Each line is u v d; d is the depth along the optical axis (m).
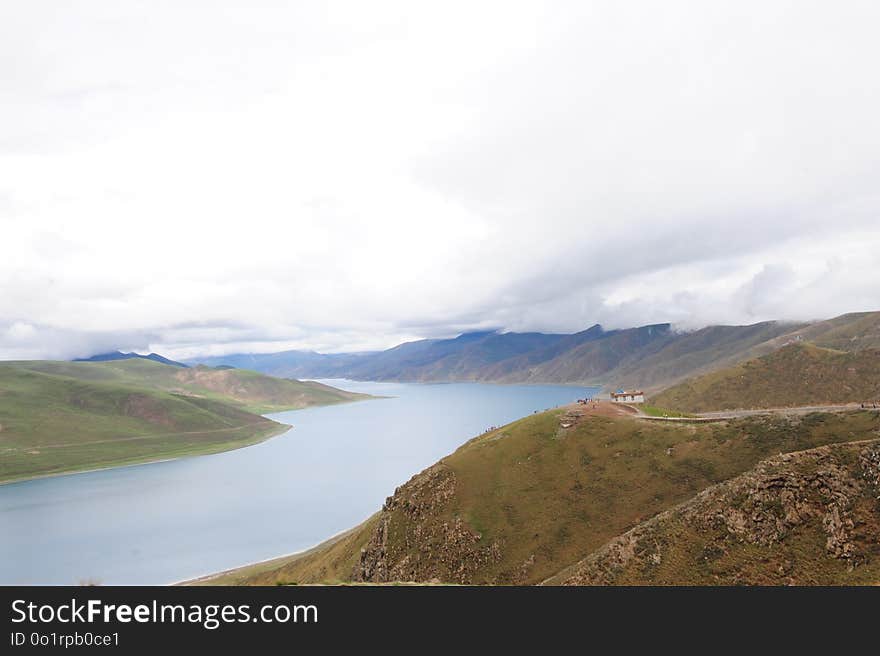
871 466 48.34
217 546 153.62
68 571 135.00
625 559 52.16
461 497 89.56
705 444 86.12
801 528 46.81
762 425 85.31
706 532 51.22
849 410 82.94
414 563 80.38
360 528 117.88
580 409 116.06
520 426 108.88
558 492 85.81
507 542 78.12
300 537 161.12
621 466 87.75
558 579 54.78
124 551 151.12
